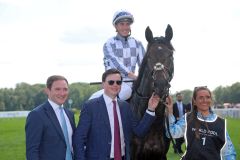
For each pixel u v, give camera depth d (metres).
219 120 4.36
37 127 4.05
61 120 4.21
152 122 4.71
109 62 5.90
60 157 4.08
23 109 103.12
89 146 4.38
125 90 5.47
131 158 5.04
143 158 5.06
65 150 4.14
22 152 12.81
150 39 5.25
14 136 19.73
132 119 4.67
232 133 18.17
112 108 4.43
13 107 102.50
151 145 5.01
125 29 5.97
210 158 4.23
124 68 5.69
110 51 5.92
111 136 4.34
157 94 4.70
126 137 4.47
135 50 6.09
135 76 5.57
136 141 4.98
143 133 4.66
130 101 5.54
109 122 4.37
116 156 4.32
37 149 4.02
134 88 5.37
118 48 5.99
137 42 6.14
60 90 4.17
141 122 4.64
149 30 5.24
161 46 5.04
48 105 4.20
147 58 5.09
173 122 4.78
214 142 4.27
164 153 5.21
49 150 4.07
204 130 4.29
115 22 5.98
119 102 4.59
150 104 4.66
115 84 4.39
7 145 15.14
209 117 4.37
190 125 4.36
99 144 4.31
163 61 4.89
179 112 11.80
